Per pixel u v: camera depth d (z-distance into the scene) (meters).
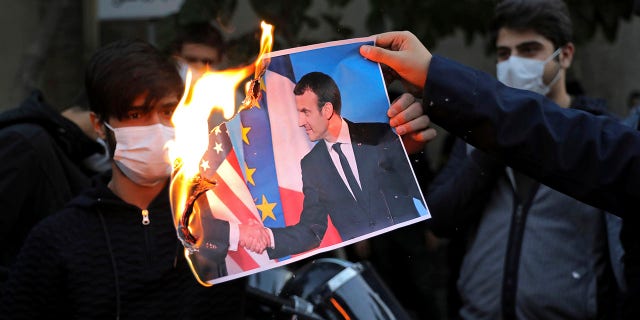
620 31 5.93
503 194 3.20
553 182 1.93
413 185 1.91
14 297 2.24
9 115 3.11
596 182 1.90
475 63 6.37
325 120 1.95
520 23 3.36
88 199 2.28
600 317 3.03
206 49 3.83
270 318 2.74
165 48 3.91
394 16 4.63
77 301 2.21
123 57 2.28
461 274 3.33
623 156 1.89
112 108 2.26
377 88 1.95
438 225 3.28
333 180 1.93
